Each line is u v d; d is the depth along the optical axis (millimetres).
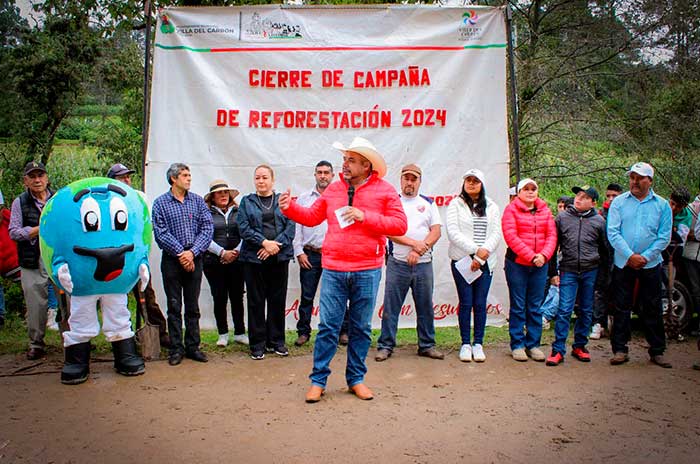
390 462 4219
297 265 7855
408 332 8172
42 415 5062
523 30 12625
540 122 11977
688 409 5305
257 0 11039
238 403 5371
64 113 11766
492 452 4395
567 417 5090
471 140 7758
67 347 5922
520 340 6859
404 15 7699
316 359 5492
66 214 5699
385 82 7719
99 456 4285
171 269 6578
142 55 12055
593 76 12734
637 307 7027
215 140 7684
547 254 6660
